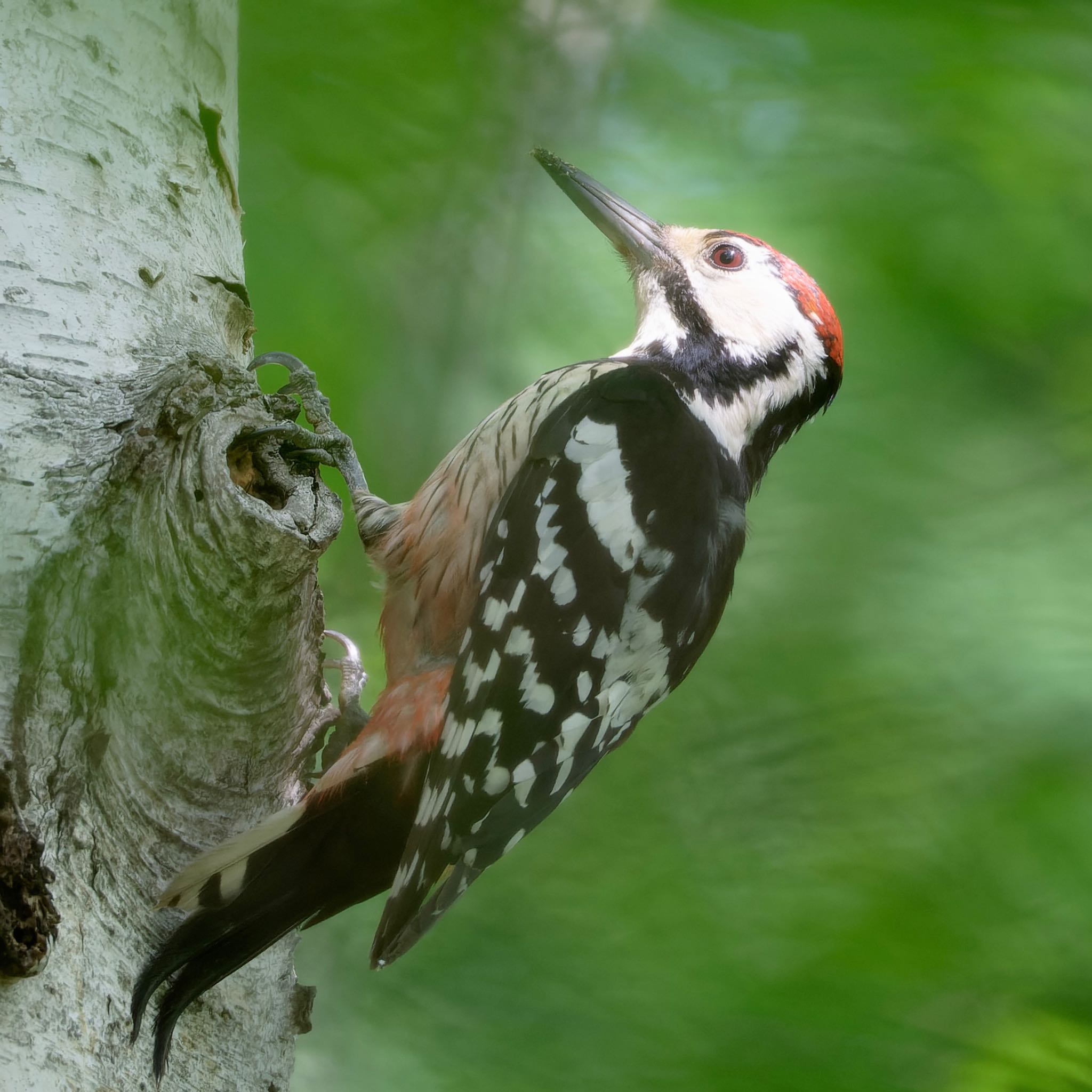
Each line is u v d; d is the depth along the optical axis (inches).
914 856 359.3
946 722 376.8
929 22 363.6
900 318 406.3
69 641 194.2
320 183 381.4
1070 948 343.3
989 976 335.3
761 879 355.3
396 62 371.9
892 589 398.6
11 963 173.6
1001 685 381.7
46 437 202.8
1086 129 382.6
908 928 346.3
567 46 391.9
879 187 399.5
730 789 371.6
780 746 378.9
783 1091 311.0
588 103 398.0
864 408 408.5
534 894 349.7
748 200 400.5
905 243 402.0
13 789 184.4
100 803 195.9
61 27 235.1
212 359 209.9
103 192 231.8
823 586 399.5
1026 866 358.9
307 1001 240.5
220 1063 214.8
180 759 206.5
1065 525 400.2
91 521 197.0
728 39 382.3
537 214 408.2
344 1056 320.8
